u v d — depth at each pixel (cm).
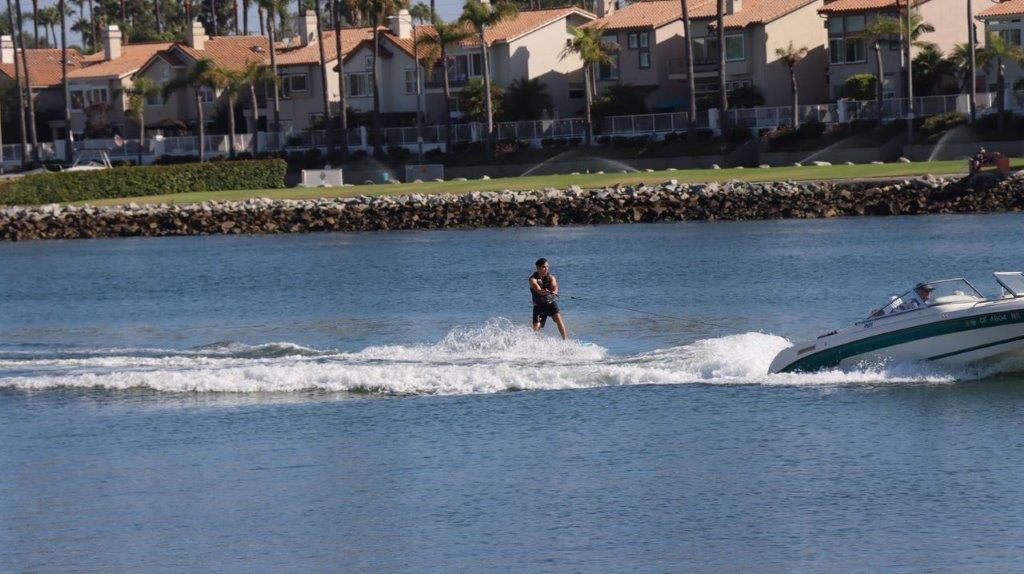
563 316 13638
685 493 7081
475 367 10156
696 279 16650
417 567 6209
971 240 19375
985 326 8981
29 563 6519
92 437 8944
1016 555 5947
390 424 8875
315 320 14588
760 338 10838
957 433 7875
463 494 7275
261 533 6819
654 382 9662
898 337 9181
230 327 14338
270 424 9062
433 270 19612
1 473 8150
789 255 18800
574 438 8288
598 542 6419
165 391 10219
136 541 6781
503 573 6078
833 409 8575
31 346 13312
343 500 7288
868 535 6303
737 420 8469
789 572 5919
